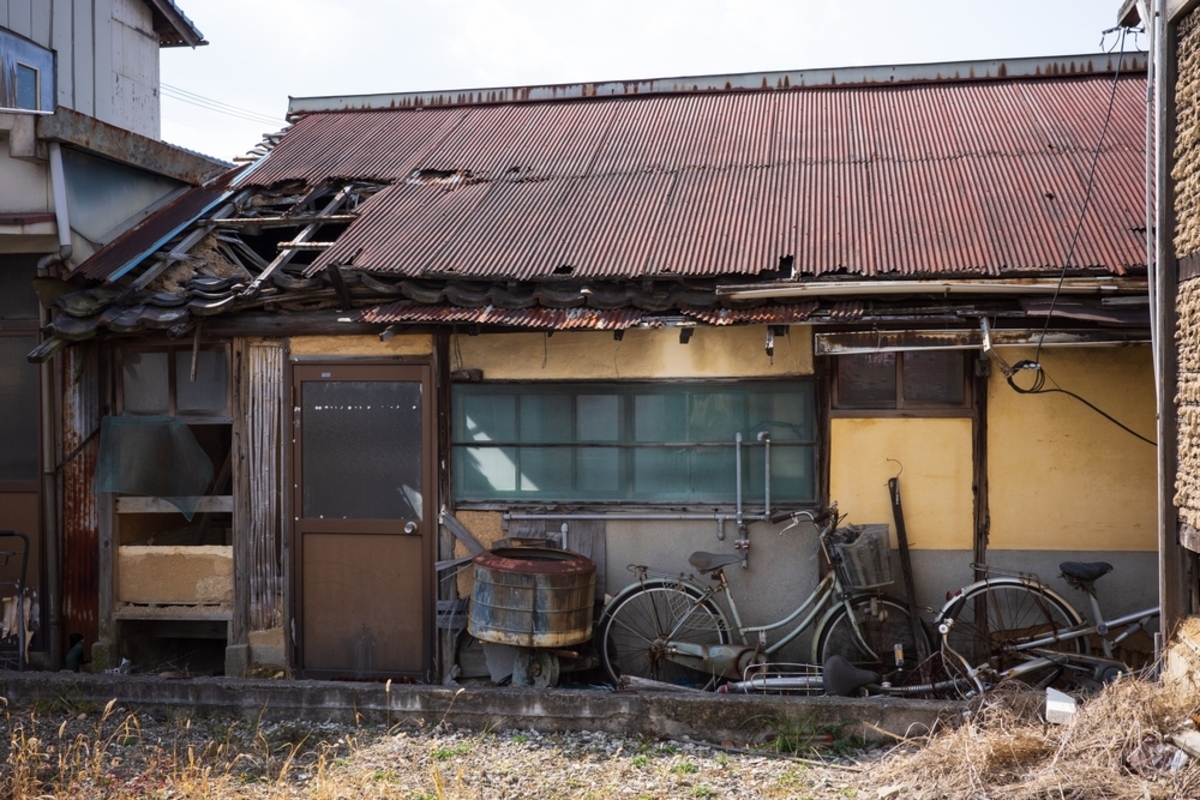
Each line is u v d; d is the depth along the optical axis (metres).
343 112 9.90
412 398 6.91
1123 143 7.28
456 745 5.48
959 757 4.64
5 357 7.32
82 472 7.25
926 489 6.46
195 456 7.11
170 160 8.27
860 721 5.43
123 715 5.98
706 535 6.71
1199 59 4.52
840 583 6.28
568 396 6.83
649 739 5.57
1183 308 4.74
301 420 7.00
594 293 6.29
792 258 6.36
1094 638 6.16
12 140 6.87
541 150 8.52
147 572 7.20
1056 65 8.84
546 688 5.82
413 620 6.91
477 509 6.88
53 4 11.78
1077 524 6.31
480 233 7.05
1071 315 5.63
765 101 9.12
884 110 8.59
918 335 5.90
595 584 6.62
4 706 6.10
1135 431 6.24
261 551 7.09
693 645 6.48
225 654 7.10
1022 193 6.80
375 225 7.26
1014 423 6.36
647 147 8.37
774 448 6.64
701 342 6.63
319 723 5.87
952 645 6.38
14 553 6.91
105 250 7.35
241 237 8.36
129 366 7.22
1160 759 4.27
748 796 4.73
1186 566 4.86
